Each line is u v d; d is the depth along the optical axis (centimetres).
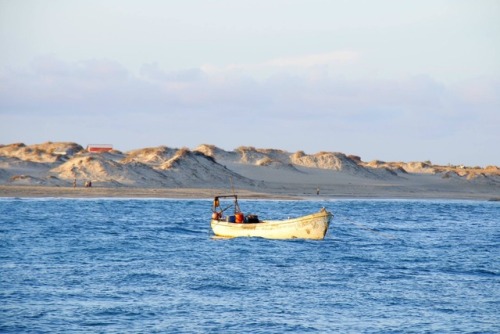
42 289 14562
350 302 13825
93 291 14475
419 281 16188
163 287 15038
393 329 11962
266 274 16850
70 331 11588
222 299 13938
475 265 18950
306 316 12700
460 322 12462
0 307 12950
